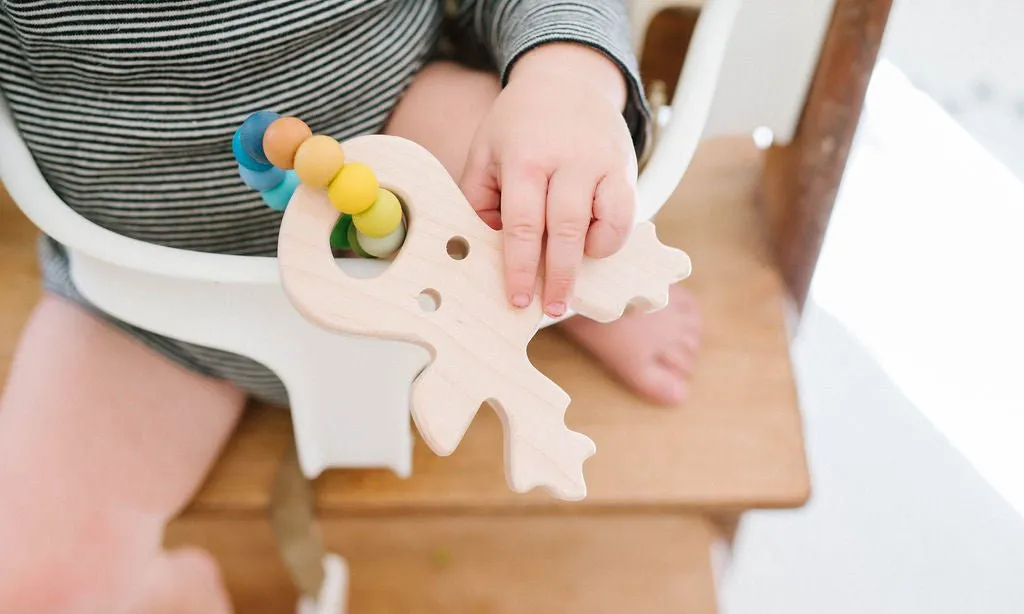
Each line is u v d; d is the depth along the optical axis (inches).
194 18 20.3
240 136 16.0
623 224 17.1
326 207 16.1
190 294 20.0
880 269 46.6
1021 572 39.8
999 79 52.1
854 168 49.5
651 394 30.2
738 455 29.5
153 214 23.7
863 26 25.1
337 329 16.0
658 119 31.0
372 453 26.3
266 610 35.0
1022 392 43.4
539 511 29.3
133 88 21.6
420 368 22.4
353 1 21.6
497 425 30.0
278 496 27.6
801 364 44.2
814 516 41.2
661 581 35.3
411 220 16.6
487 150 18.5
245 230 24.4
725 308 32.5
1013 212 48.1
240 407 28.5
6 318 31.5
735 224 34.4
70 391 25.3
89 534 24.8
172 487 26.7
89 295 20.7
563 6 21.8
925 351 44.6
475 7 25.2
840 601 39.5
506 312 16.4
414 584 35.3
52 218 19.6
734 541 37.1
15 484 23.9
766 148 34.7
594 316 17.4
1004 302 45.6
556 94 18.6
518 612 34.8
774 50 27.5
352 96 22.8
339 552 35.9
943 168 49.4
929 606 39.3
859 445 42.4
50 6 20.0
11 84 22.0
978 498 41.4
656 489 28.8
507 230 16.6
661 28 30.7
